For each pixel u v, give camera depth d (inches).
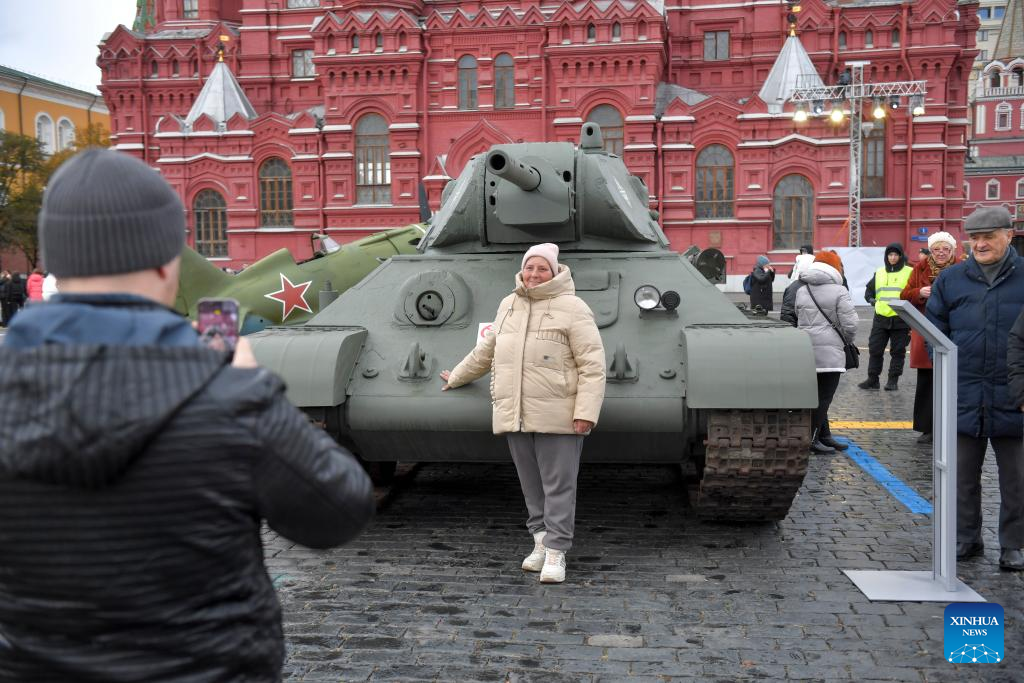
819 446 355.6
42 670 64.1
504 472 316.2
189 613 65.2
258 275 447.5
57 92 2694.4
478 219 271.4
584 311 205.5
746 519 248.2
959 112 1547.7
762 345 217.9
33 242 1996.8
